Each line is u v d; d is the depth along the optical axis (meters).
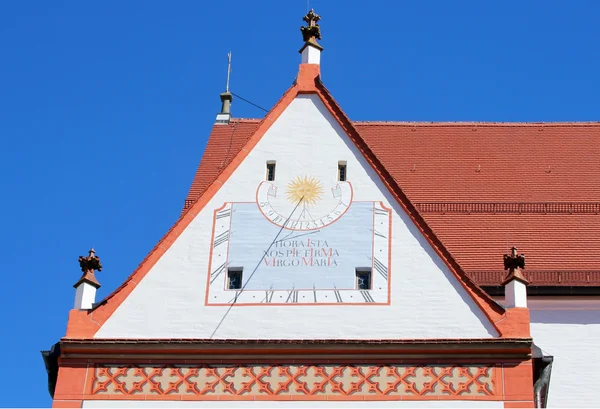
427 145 45.62
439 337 32.56
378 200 34.81
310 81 37.19
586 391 38.19
